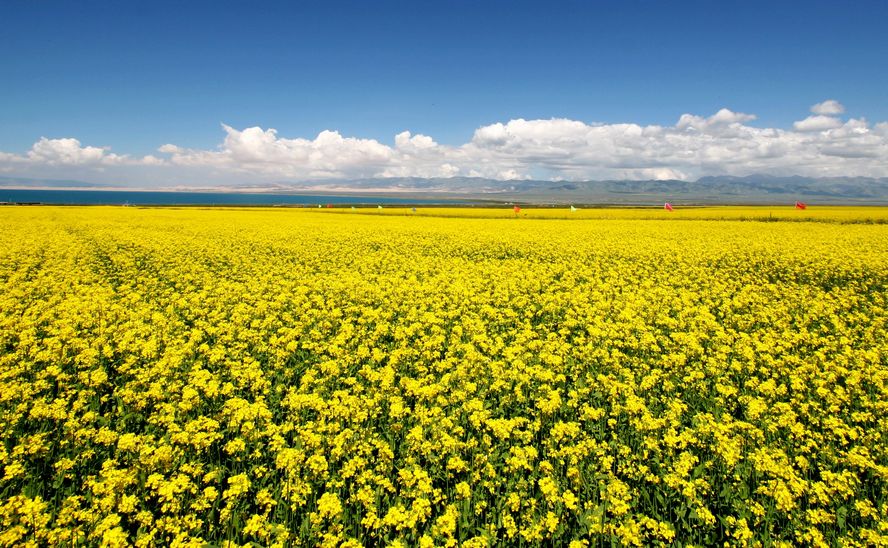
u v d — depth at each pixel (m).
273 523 5.70
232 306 15.13
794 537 5.80
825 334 13.77
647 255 26.92
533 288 18.62
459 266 23.31
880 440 7.42
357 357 10.77
